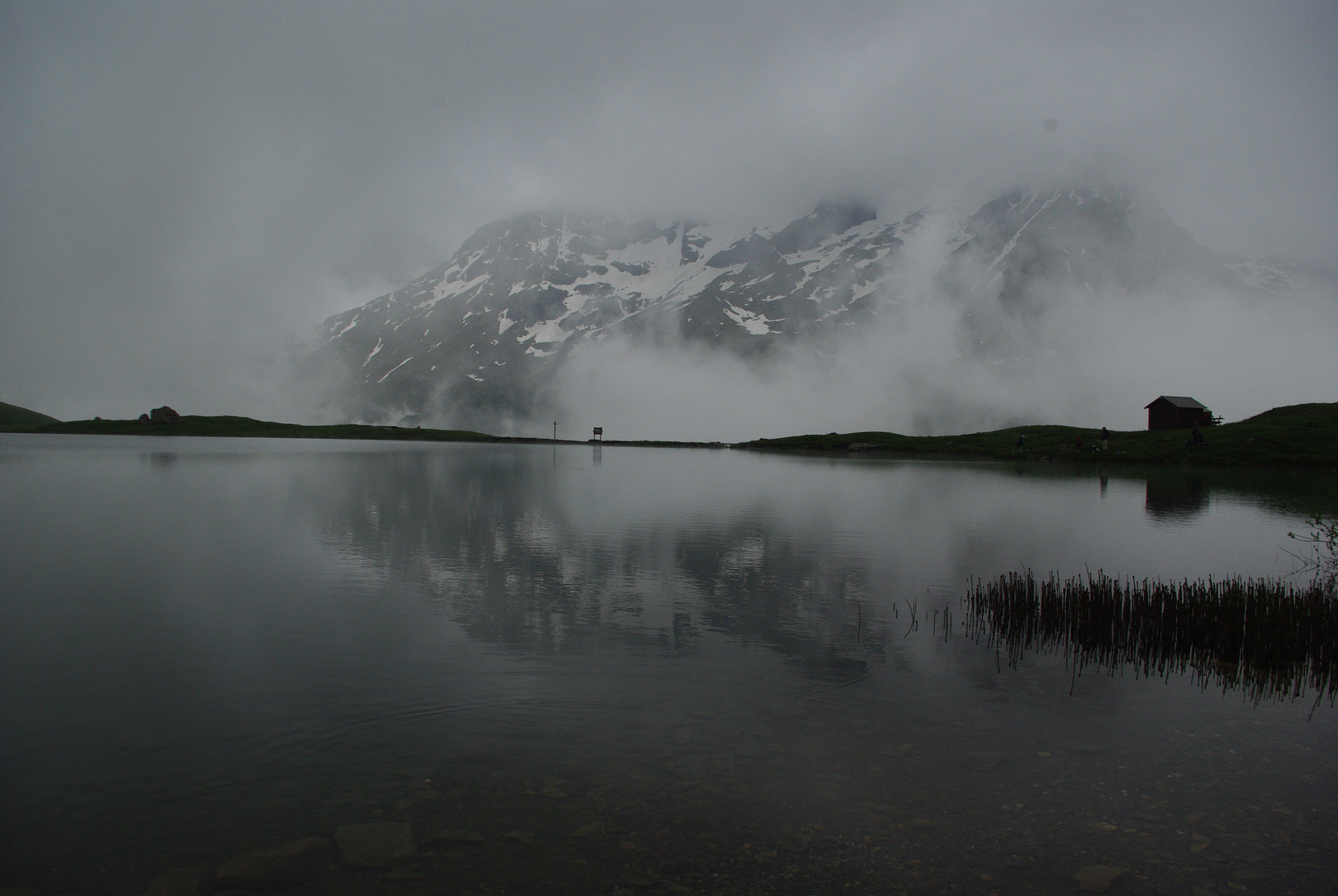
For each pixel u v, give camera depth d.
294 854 7.63
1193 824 8.39
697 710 11.46
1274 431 103.00
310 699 11.73
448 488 49.34
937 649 14.80
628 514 36.41
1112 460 103.06
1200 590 15.26
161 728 10.62
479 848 7.77
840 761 9.82
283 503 38.31
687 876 7.33
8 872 7.34
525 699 11.82
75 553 23.69
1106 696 12.36
